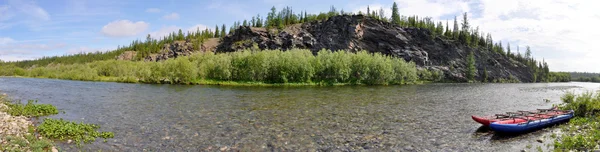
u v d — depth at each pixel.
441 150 13.76
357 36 144.38
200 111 24.64
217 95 40.41
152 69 82.44
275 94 43.12
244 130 17.34
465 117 22.70
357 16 149.00
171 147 13.68
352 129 17.88
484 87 81.06
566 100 24.22
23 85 59.75
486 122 17.69
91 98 34.59
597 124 17.61
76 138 14.55
